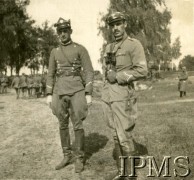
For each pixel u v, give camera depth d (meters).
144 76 4.71
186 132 7.49
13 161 6.45
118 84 4.78
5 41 45.56
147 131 7.96
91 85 5.80
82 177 5.29
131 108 4.80
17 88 23.91
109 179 5.05
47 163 6.21
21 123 11.06
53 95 5.90
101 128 8.80
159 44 33.75
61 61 5.79
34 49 49.59
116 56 4.84
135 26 33.28
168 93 22.50
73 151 6.58
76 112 5.73
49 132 9.25
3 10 43.84
